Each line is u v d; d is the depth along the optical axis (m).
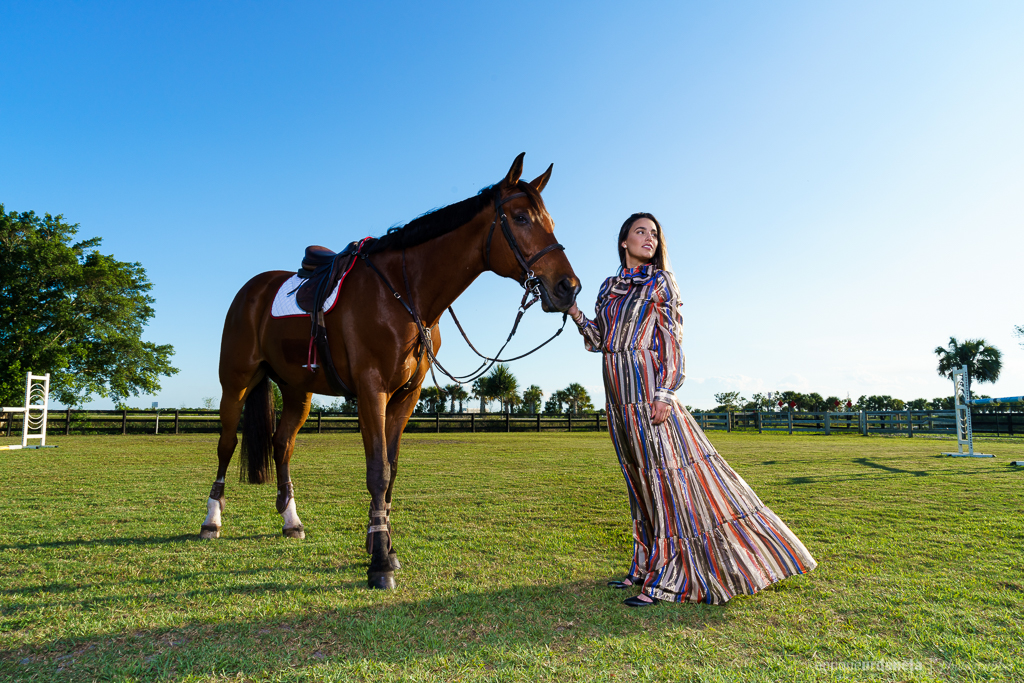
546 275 2.41
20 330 22.03
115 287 24.88
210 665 1.52
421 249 2.67
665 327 2.16
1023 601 2.03
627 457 2.25
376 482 2.45
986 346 44.53
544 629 1.77
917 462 8.25
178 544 3.03
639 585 2.23
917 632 1.74
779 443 14.01
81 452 10.38
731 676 1.44
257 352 3.25
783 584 2.25
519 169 2.58
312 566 2.58
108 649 1.63
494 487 5.52
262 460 3.32
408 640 1.68
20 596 2.11
